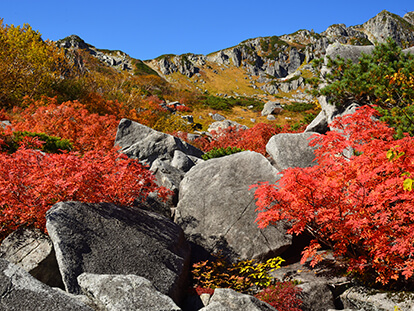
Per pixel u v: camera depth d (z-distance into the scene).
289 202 5.08
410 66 9.21
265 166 7.95
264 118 44.25
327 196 5.02
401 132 7.54
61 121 15.20
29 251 4.70
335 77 11.16
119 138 14.02
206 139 25.69
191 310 4.86
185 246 6.07
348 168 4.91
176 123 29.94
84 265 4.31
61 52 23.75
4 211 5.18
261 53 129.38
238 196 7.39
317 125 11.84
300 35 144.12
